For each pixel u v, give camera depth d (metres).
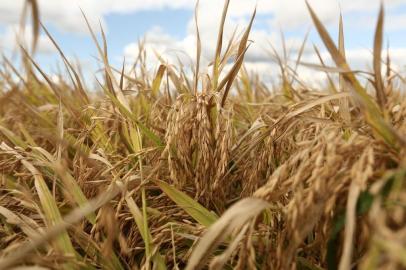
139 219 0.32
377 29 0.24
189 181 0.40
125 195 0.33
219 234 0.26
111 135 0.45
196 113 0.38
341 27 0.32
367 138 0.26
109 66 0.43
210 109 0.40
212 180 0.37
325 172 0.24
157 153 0.40
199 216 0.33
